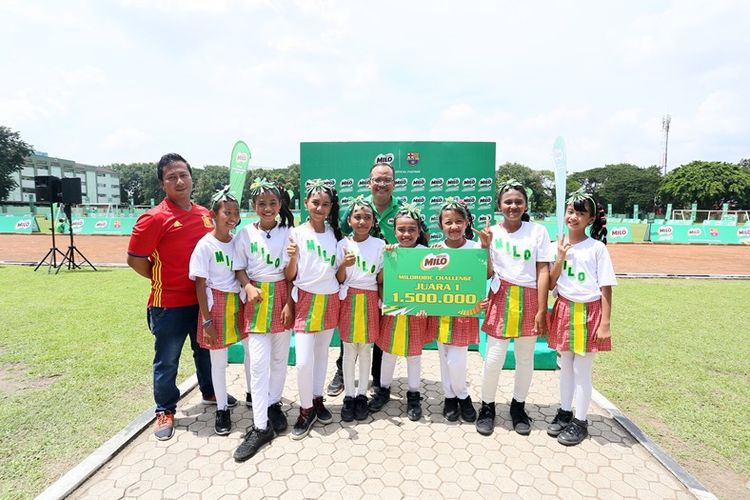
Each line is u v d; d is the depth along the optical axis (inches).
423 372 180.4
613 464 113.6
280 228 129.5
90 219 945.5
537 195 2276.1
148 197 3280.0
